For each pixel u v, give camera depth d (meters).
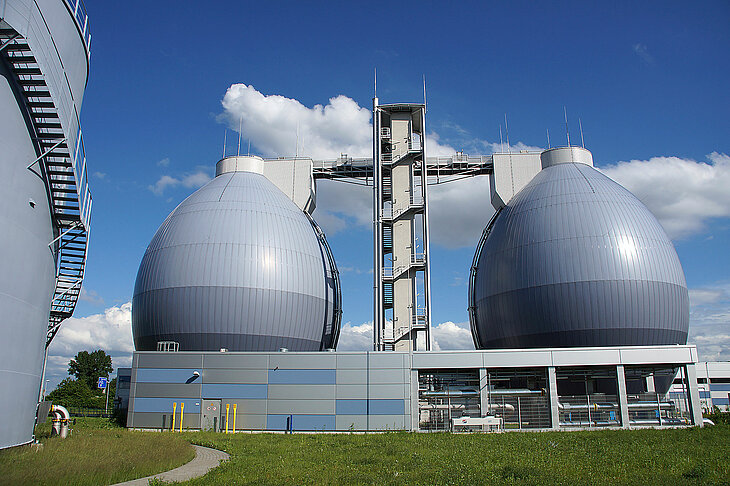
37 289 21.58
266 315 36.56
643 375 37.22
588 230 36.28
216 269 36.34
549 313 35.59
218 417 32.78
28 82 19.92
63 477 14.59
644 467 17.44
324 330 40.81
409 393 32.59
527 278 36.72
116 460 17.72
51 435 25.56
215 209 38.94
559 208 37.94
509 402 33.28
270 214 39.84
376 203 41.00
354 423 32.28
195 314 35.81
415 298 40.56
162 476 16.17
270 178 45.09
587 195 38.12
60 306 30.11
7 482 13.74
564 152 43.03
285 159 45.56
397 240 41.44
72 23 23.19
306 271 39.28
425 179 41.03
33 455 18.33
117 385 44.94
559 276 35.66
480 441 25.36
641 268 35.41
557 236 36.66
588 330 34.91
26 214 20.56
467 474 15.59
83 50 24.56
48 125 21.02
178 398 33.16
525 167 44.12
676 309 36.25
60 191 23.12
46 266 22.39
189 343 35.88
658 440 25.02
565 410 33.00
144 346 38.19
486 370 32.97
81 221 23.31
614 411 32.94
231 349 35.94
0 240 19.08
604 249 35.62
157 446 22.06
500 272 38.56
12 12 18.55
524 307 36.59
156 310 36.72
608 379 36.09
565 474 15.89
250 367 33.28
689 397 32.75
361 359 33.09
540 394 33.28
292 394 32.84
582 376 35.81
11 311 19.75
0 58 19.22
